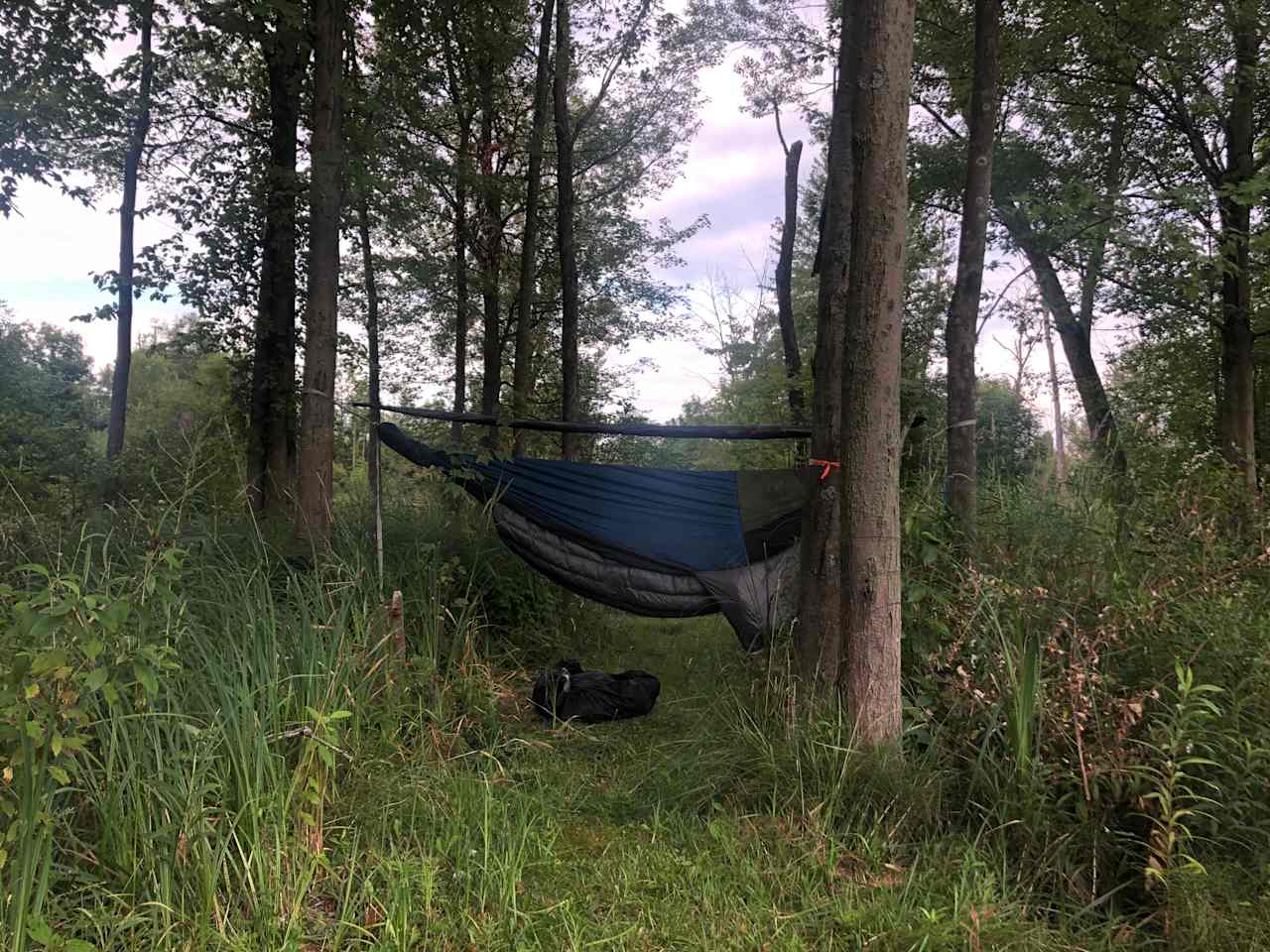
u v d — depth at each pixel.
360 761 3.77
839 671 4.12
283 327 12.73
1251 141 10.46
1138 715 3.21
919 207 12.52
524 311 11.78
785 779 3.83
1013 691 3.59
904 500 5.41
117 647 2.71
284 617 4.13
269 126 13.38
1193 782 3.21
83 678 2.44
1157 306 11.34
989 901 2.95
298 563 5.39
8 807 2.25
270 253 12.67
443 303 17.25
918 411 5.92
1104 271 10.95
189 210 12.76
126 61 11.34
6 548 4.54
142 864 2.73
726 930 2.93
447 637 5.47
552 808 3.90
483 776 4.03
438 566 6.05
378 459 6.26
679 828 3.70
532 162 11.69
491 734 4.77
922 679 4.20
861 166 4.09
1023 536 4.96
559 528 6.41
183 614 3.60
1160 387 13.54
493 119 14.57
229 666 3.50
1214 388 12.88
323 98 6.71
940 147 11.81
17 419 10.70
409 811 3.59
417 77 11.52
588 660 7.04
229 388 13.23
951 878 3.15
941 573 4.63
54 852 2.69
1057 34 9.02
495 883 3.07
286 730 3.45
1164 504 5.21
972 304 6.07
